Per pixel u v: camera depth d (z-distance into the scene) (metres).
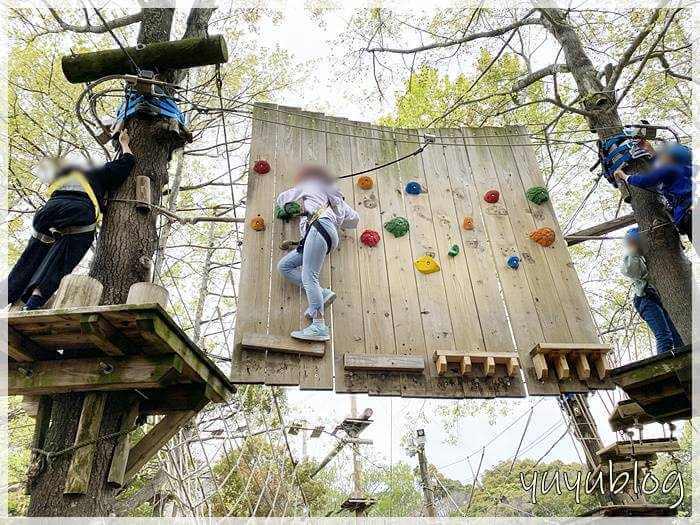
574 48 6.57
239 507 10.52
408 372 4.44
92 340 2.98
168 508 9.52
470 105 8.80
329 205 4.82
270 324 4.50
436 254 5.23
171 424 3.63
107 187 4.25
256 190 5.28
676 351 3.80
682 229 4.60
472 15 7.99
